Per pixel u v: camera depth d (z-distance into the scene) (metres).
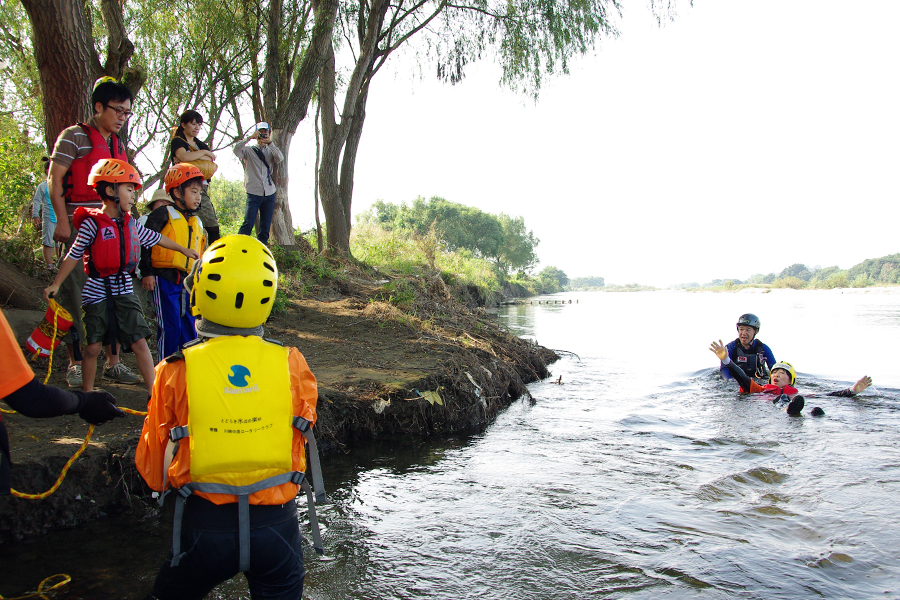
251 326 2.25
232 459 2.03
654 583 3.04
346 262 13.66
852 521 3.75
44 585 2.92
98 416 2.20
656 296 70.31
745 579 3.06
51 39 5.93
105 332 4.20
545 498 4.17
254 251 2.26
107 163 4.05
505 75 14.20
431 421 6.05
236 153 8.58
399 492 4.29
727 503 4.07
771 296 65.31
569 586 3.02
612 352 12.60
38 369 5.26
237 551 2.05
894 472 4.63
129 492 3.85
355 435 5.60
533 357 9.92
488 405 6.83
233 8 12.01
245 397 2.07
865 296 62.09
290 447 2.14
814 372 9.65
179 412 2.08
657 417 6.61
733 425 6.17
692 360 11.29
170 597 2.18
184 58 11.73
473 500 4.14
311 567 3.18
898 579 3.07
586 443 5.57
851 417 6.44
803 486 4.35
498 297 39.00
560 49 13.67
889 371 9.64
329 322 8.74
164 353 4.54
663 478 4.57
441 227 70.31
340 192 14.64
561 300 51.62
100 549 3.30
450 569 3.19
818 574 3.11
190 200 4.68
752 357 8.49
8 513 3.34
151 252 4.49
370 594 2.94
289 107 11.51
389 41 14.08
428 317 10.12
